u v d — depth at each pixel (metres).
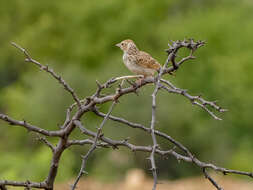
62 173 21.81
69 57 56.34
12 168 19.05
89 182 25.92
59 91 37.53
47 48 56.53
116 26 53.59
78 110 7.68
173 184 26.81
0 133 39.19
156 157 32.88
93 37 55.03
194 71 45.75
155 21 54.84
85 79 38.12
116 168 32.00
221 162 36.94
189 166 33.34
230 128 39.81
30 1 58.00
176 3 56.84
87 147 32.59
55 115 37.44
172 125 35.22
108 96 7.59
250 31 48.34
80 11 55.16
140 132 33.34
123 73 38.31
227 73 43.44
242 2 55.31
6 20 59.50
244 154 35.41
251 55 45.16
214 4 56.66
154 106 6.13
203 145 36.81
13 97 43.22
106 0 54.66
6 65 57.50
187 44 6.79
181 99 36.56
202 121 38.12
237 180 28.05
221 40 48.16
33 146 36.22
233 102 41.72
